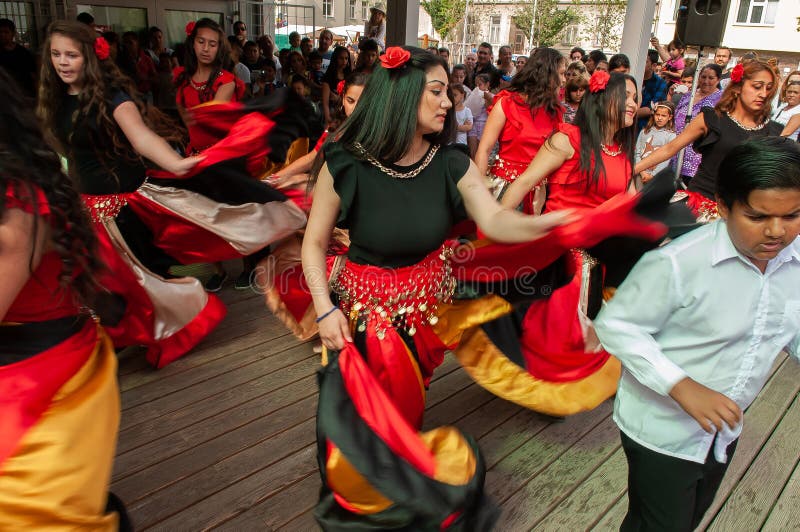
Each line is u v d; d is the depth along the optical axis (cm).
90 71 273
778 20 2353
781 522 249
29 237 136
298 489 253
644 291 158
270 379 333
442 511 169
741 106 352
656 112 649
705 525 246
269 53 1011
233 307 421
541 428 301
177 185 345
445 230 198
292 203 354
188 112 388
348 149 187
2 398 142
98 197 294
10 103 140
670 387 152
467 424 301
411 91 179
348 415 180
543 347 258
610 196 295
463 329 232
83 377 158
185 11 1159
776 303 154
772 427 316
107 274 171
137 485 250
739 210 138
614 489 262
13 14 943
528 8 2852
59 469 140
